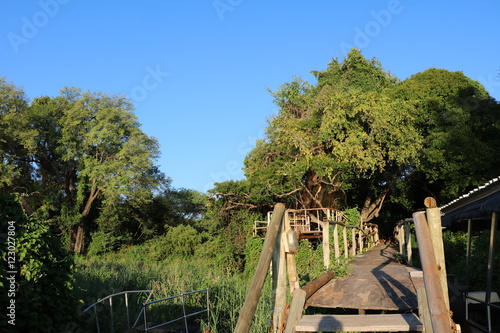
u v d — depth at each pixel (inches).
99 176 1518.2
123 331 340.2
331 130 1177.4
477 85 1387.8
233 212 1163.9
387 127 1144.2
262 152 1200.2
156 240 1475.1
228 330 370.9
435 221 156.3
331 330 170.1
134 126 1619.1
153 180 1628.9
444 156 1186.6
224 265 1111.0
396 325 168.1
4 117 1444.4
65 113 1550.2
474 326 303.7
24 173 1552.7
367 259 596.7
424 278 129.0
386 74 1521.9
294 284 184.5
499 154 1167.0
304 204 1177.4
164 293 437.7
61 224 1472.7
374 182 1374.3
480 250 602.2
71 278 275.3
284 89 1407.5
